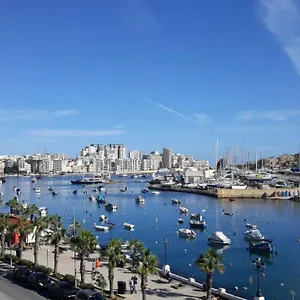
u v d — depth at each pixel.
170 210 185.75
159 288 57.91
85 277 61.94
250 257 94.75
